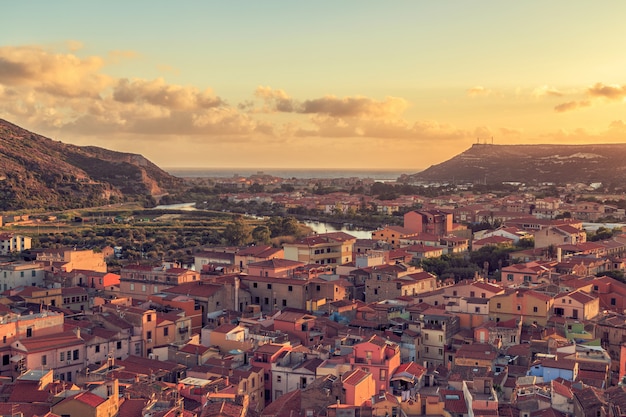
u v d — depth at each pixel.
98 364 173.88
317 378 159.25
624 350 170.38
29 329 176.00
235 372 167.12
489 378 145.38
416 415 137.25
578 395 134.00
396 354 166.00
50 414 126.44
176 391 145.38
